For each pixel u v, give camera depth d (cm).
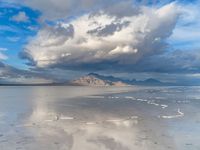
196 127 2323
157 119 2766
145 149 1656
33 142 1809
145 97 6091
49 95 7206
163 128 2286
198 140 1862
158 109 3625
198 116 2964
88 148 1675
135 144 1764
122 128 2288
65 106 4028
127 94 7575
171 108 3747
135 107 3888
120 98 5806
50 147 1694
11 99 5609
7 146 1712
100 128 2284
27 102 4778
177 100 5156
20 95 7262
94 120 2700
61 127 2328
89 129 2241
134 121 2642
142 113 3228
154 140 1867
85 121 2639
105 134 2053
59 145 1739
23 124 2469
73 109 3619
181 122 2577
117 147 1695
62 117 2894
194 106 4003
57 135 2016
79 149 1658
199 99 5394
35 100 5278
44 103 4575
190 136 1981
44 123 2525
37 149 1652
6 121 2638
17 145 1736
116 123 2531
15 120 2697
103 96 6594
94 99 5512
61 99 5538
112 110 3512
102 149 1656
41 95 7238
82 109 3622
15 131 2159
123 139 1894
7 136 1980
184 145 1739
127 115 3050
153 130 2203
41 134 2048
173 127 2323
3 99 5612
